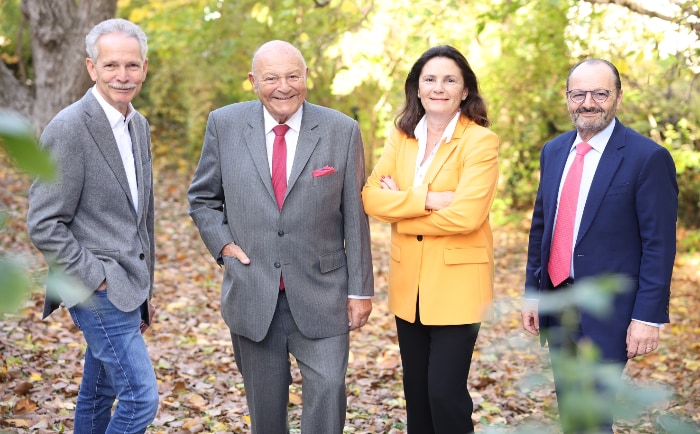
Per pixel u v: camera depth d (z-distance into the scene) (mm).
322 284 3381
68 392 4703
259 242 3324
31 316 6227
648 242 3104
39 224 2848
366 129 14734
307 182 3312
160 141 17531
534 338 925
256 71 3250
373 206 3514
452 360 3438
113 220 3047
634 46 7766
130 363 3002
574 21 7527
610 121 3227
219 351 6191
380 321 7879
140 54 3047
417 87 3633
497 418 4840
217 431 4391
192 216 3494
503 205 14094
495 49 10359
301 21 9586
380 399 5324
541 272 3336
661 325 3088
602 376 807
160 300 7758
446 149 3533
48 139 2885
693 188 14125
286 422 3541
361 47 8250
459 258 3455
